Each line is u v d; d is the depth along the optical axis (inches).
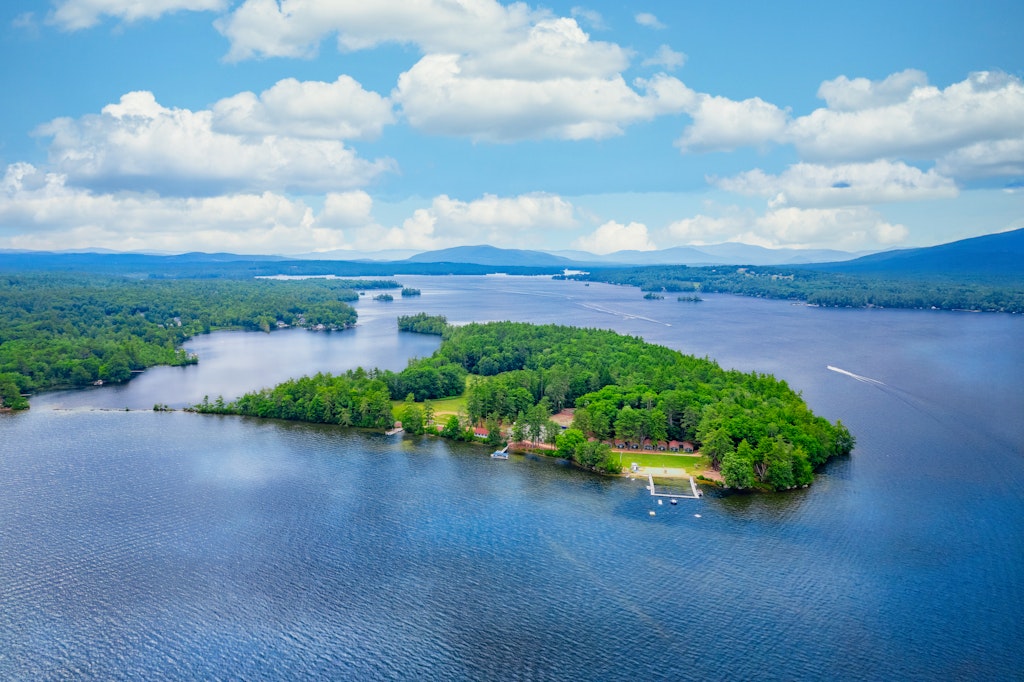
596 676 5821.9
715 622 6510.8
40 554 7805.1
